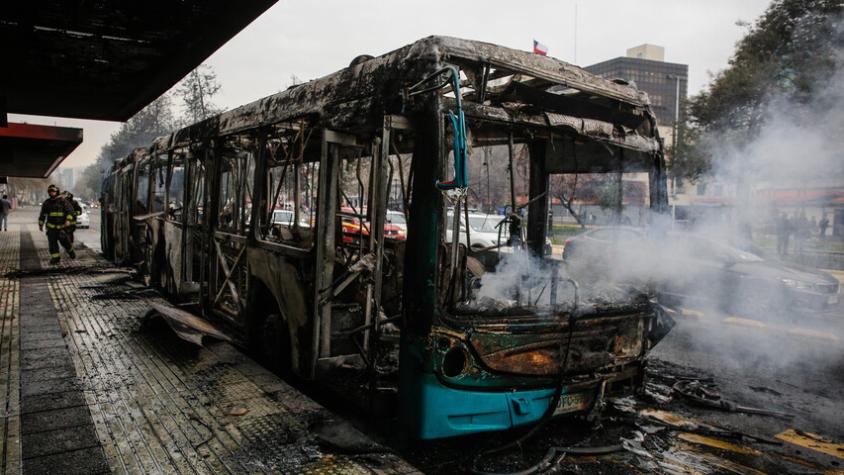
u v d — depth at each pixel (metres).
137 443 3.54
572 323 4.04
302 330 4.77
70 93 10.45
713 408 5.21
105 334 6.37
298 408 4.18
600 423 4.34
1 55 8.18
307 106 4.90
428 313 3.51
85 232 30.12
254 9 6.16
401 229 9.73
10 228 29.83
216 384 4.69
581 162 5.22
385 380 4.57
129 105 10.91
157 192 10.45
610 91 4.59
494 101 4.03
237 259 6.28
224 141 6.84
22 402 4.21
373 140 4.57
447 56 3.69
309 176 5.53
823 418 5.09
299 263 4.83
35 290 9.41
